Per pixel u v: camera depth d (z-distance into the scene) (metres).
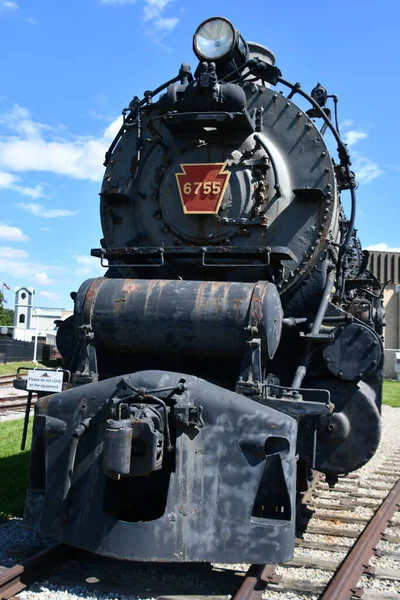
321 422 5.40
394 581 4.69
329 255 6.04
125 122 6.50
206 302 4.81
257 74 6.44
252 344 4.66
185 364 5.47
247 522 4.25
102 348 5.15
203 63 5.89
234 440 4.36
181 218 5.89
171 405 4.47
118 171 6.37
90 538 4.29
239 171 5.80
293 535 4.34
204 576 4.64
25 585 4.34
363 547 5.12
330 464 5.41
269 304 4.73
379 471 8.98
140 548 4.16
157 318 4.87
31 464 4.84
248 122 5.69
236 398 4.43
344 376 5.33
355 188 6.51
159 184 6.07
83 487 4.45
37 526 4.60
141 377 4.54
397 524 6.22
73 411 4.64
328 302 5.70
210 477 4.33
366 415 5.34
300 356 5.70
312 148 5.86
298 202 5.80
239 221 5.74
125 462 4.08
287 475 4.32
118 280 5.19
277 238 5.77
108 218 6.35
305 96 6.46
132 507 5.23
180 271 5.94
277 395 4.75
